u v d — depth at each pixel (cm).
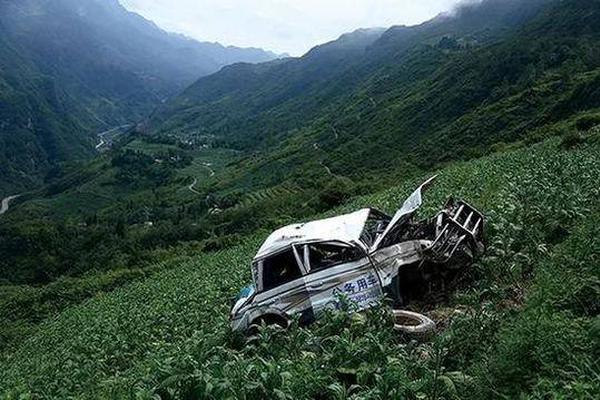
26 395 912
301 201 8888
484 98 14275
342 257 1098
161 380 750
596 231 980
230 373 727
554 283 834
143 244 10881
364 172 12588
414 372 741
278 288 1111
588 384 546
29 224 12925
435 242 1105
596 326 649
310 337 884
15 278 11256
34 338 4362
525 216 1320
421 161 10825
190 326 1878
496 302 962
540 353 639
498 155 4253
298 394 696
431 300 1116
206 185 19562
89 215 17025
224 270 3291
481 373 671
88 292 6331
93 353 2003
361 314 962
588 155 2431
